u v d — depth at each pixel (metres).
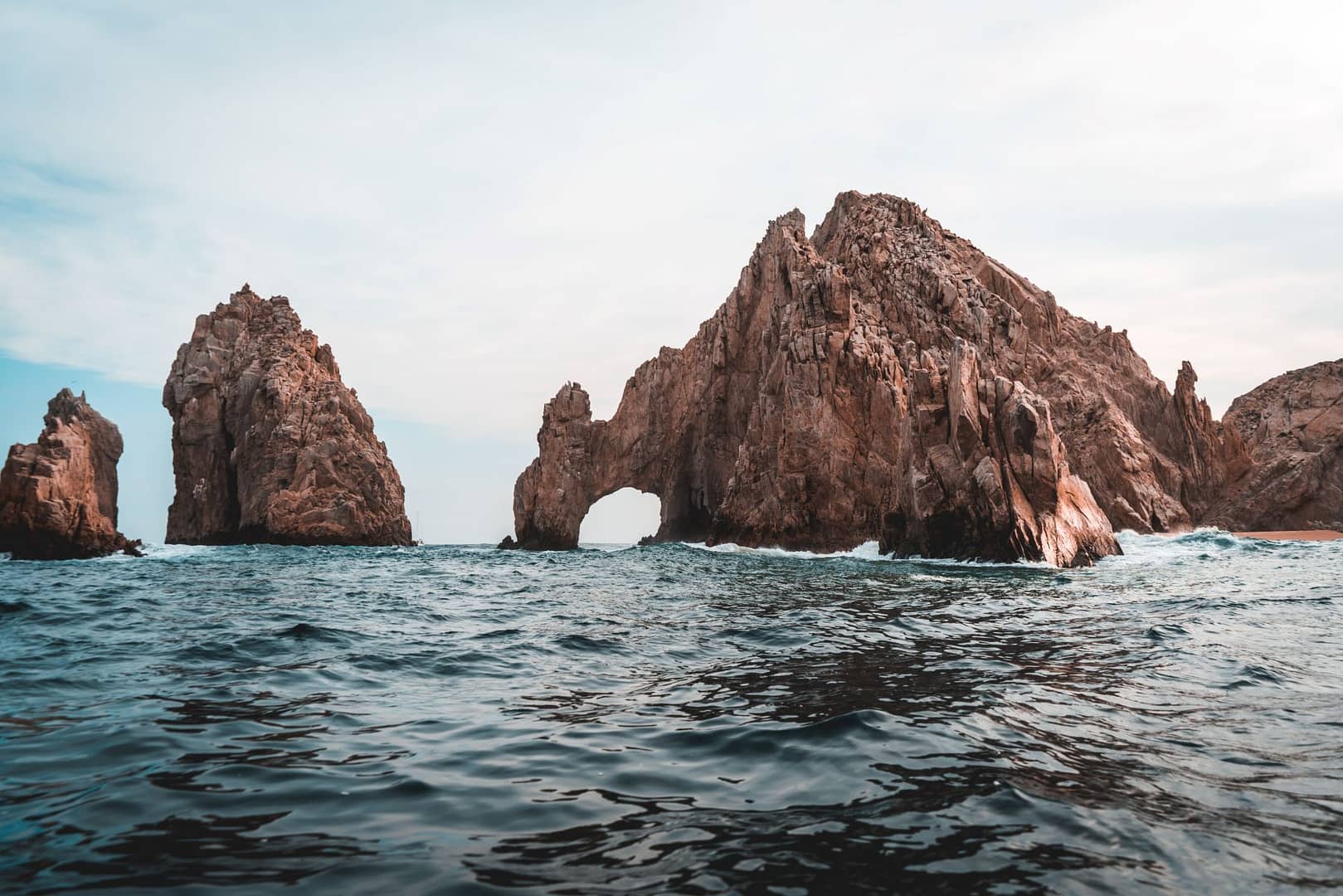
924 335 65.81
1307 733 7.66
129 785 6.08
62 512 51.88
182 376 86.69
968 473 39.62
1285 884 4.43
